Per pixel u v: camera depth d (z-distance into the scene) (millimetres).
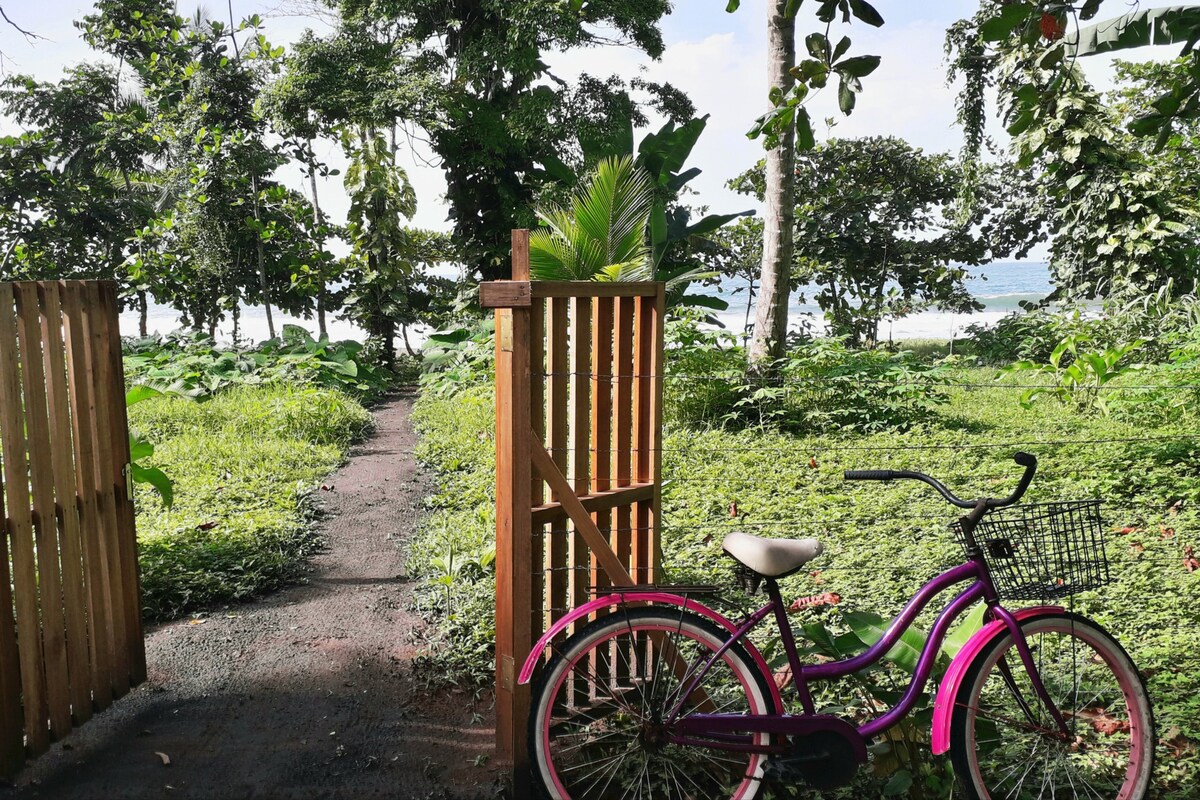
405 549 6277
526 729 2963
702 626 2871
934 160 23109
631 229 9781
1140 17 5195
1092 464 7023
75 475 3623
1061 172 16688
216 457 8898
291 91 20141
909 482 7023
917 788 2904
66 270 25688
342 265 22938
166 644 4582
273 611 5070
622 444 3447
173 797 3176
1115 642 2945
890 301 23078
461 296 22203
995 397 11453
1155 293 15391
